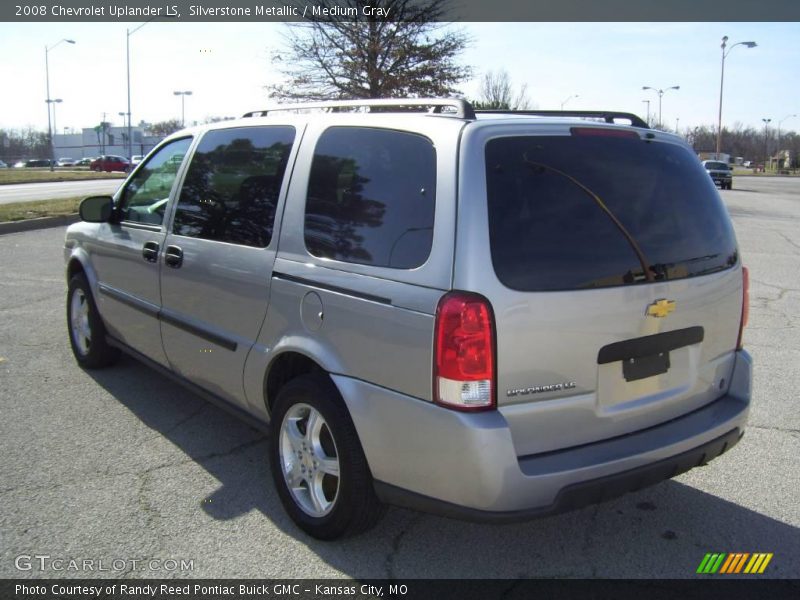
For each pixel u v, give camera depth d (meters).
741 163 113.56
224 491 3.80
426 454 2.80
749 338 7.07
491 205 2.76
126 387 5.34
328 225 3.31
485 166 2.80
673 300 3.12
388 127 3.19
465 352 2.67
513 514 2.73
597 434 2.98
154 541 3.32
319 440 3.33
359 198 3.20
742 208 25.72
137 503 3.66
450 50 18.47
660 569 3.18
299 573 3.10
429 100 3.19
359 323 3.02
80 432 4.52
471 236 2.72
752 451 4.41
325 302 3.19
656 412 3.18
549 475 2.74
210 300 3.98
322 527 3.28
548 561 3.23
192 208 4.29
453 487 2.75
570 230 2.90
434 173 2.89
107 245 5.13
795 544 3.39
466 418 2.67
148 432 4.54
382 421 2.94
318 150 3.51
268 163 3.80
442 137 2.93
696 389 3.36
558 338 2.81
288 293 3.40
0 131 101.38
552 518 3.61
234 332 3.81
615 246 2.99
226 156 4.15
